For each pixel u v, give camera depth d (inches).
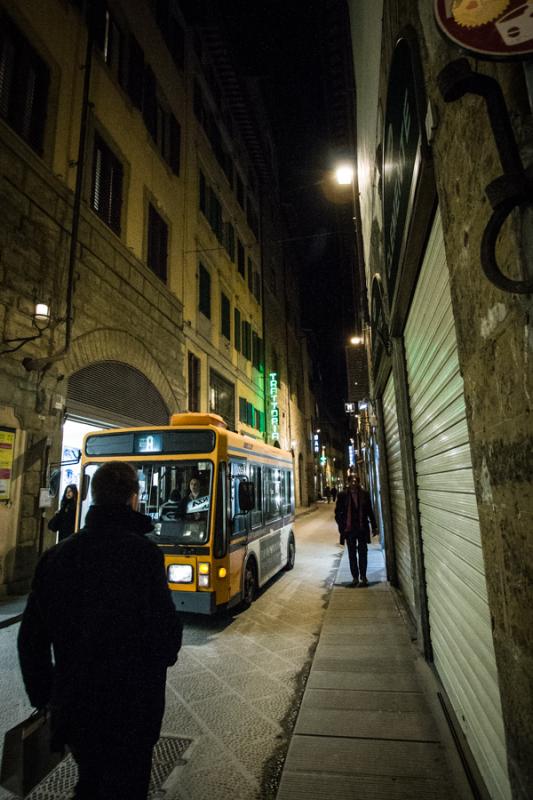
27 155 341.7
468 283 69.5
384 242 192.2
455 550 121.5
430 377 142.3
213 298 780.6
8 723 146.6
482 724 98.7
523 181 46.2
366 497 338.3
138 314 499.2
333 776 111.4
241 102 959.0
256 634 240.4
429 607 176.2
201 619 268.5
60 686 70.3
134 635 73.0
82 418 397.1
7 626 243.6
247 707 158.6
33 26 362.9
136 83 530.6
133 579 74.9
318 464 2145.7
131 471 86.6
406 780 108.9
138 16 551.5
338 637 219.9
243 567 277.3
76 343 386.6
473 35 50.3
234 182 973.8
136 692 70.6
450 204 76.8
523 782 56.7
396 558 323.9
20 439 316.2
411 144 108.5
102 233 437.7
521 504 53.7
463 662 117.3
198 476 251.0
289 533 431.5
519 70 50.9
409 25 101.3
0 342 306.3
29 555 317.4
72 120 404.8
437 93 82.4
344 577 363.6
